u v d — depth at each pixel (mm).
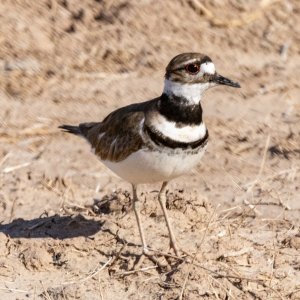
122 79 18922
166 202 13695
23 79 18625
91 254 12625
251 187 15180
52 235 13102
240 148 16641
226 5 21531
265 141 16953
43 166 15766
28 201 14523
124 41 19984
